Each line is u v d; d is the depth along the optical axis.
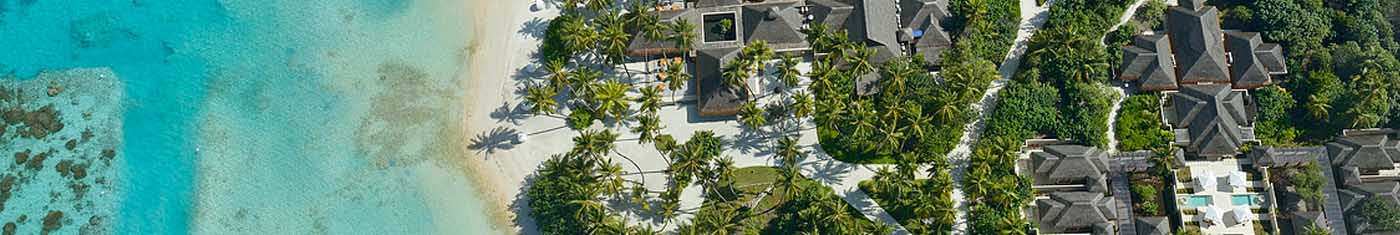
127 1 91.62
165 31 89.81
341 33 89.31
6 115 84.94
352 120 84.75
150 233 81.00
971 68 78.44
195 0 91.94
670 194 78.00
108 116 85.31
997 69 85.88
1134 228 77.94
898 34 86.06
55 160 83.19
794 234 76.88
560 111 84.88
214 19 90.38
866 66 78.12
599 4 82.50
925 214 75.06
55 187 82.38
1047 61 82.81
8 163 83.00
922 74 82.06
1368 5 84.50
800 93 83.50
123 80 87.25
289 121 84.81
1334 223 77.00
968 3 83.12
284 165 83.00
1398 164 80.75
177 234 80.94
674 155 78.00
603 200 81.12
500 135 84.12
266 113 85.19
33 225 81.19
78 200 82.00
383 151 83.56
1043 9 88.81
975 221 78.06
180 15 90.75
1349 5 85.75
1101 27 85.81
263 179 82.62
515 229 80.94
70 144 83.88
